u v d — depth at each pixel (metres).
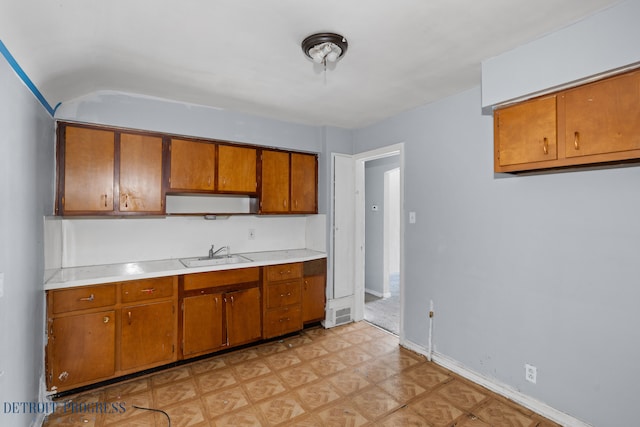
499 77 2.00
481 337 2.48
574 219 1.96
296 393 2.34
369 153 3.61
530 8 1.54
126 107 2.59
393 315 4.09
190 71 2.22
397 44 1.88
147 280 2.51
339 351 3.04
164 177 2.80
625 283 1.76
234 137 3.12
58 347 2.18
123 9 1.49
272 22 1.64
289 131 3.49
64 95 2.28
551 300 2.07
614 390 1.80
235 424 2.00
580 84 1.70
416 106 2.99
